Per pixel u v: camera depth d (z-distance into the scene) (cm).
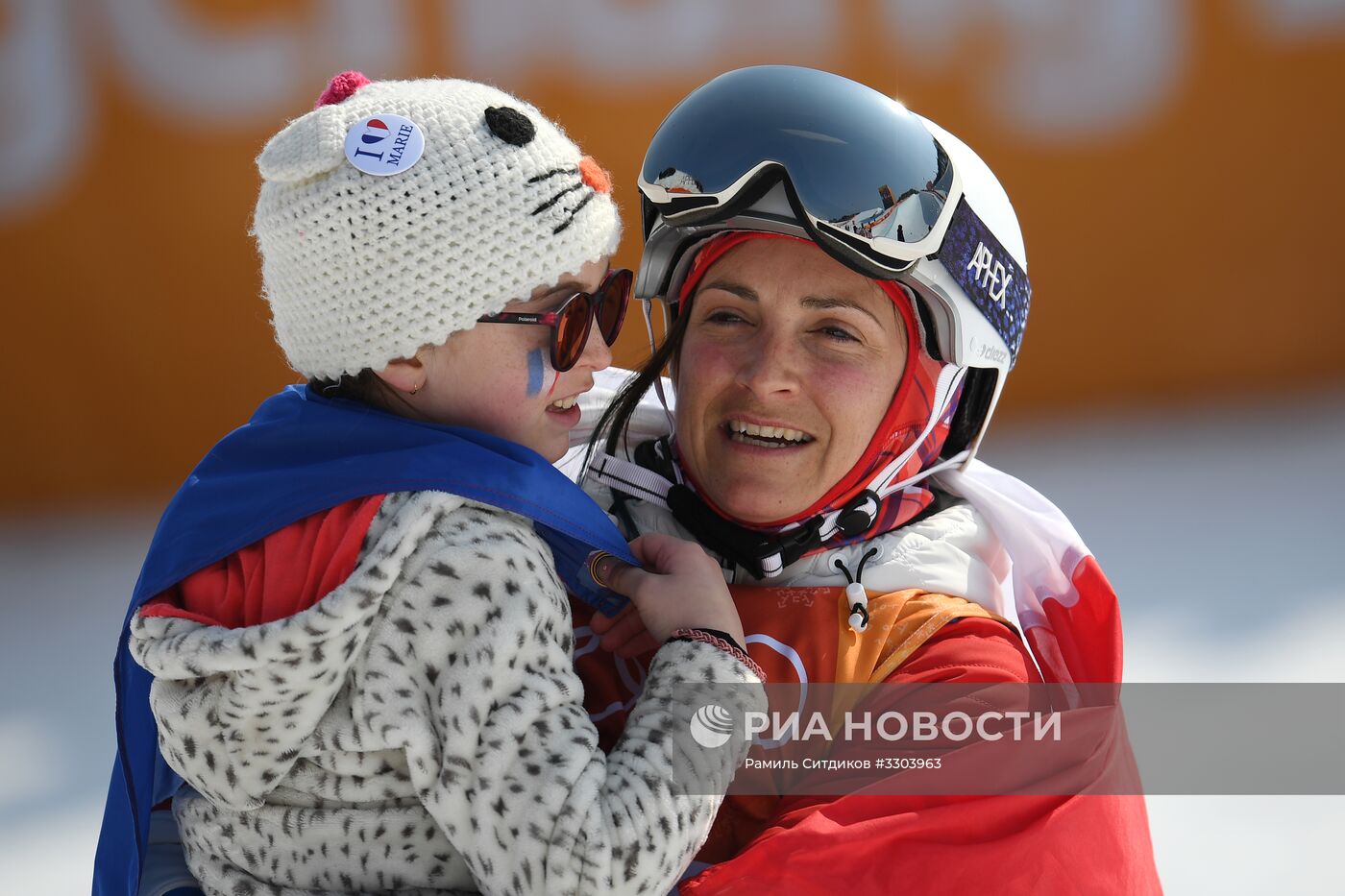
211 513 514
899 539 608
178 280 2264
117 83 2209
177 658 468
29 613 1838
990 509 654
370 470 489
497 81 2230
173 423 2298
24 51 2195
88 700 1502
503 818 457
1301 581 1581
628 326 1866
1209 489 2038
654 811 462
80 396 2280
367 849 486
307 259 505
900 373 601
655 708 489
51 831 1195
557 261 521
